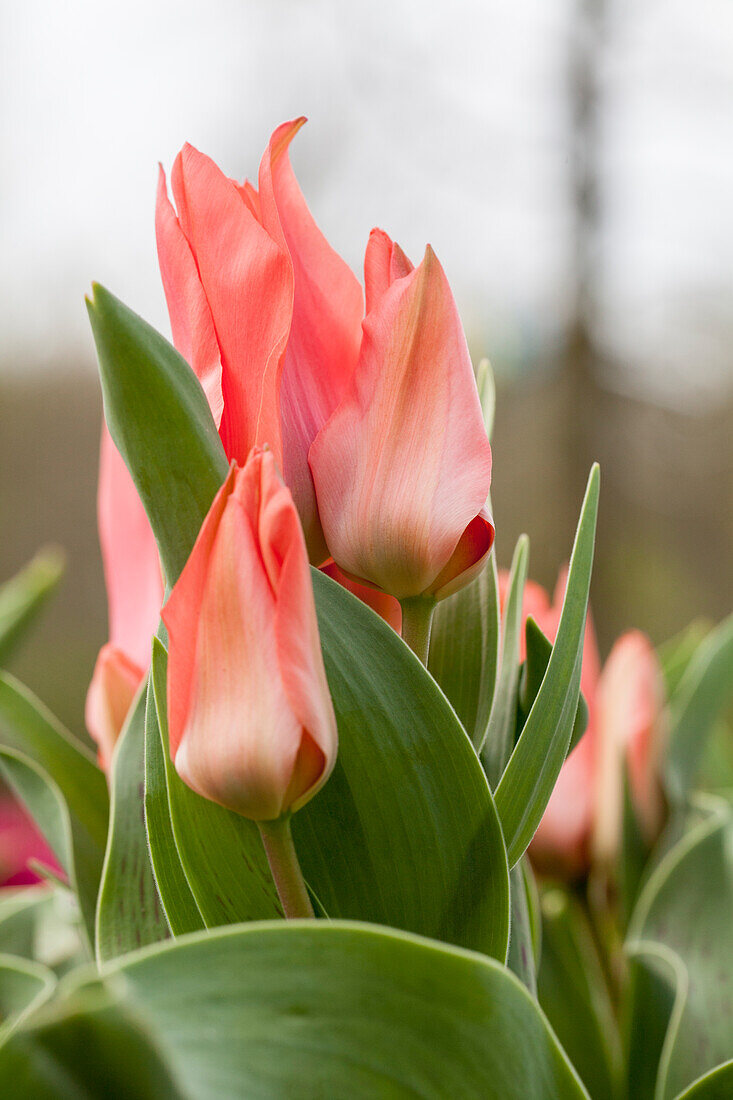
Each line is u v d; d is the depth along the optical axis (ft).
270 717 1.41
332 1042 1.36
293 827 1.51
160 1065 1.31
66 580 7.86
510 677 1.66
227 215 1.52
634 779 1.96
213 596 1.42
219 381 1.53
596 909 1.97
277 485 1.42
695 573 8.58
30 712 1.83
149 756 1.55
